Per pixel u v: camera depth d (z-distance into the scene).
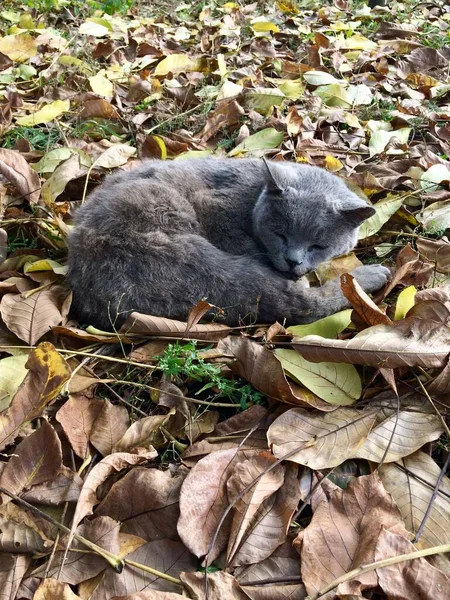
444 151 1.14
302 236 0.84
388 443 0.57
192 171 0.92
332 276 0.87
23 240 0.89
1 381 0.62
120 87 1.40
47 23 1.83
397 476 0.55
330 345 0.62
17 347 0.67
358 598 0.43
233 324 0.75
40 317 0.71
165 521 0.51
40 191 0.92
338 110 1.28
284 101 1.34
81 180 1.00
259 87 1.37
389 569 0.45
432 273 0.80
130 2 2.14
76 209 0.88
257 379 0.62
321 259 0.87
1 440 0.55
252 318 0.74
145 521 0.51
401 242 0.90
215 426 0.61
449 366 0.61
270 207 0.86
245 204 0.90
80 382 0.63
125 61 1.55
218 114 1.22
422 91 1.44
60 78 1.36
